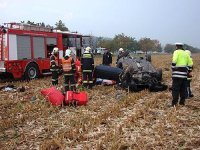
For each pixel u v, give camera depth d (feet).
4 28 58.80
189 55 37.42
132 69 49.88
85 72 50.26
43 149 23.84
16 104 39.99
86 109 36.70
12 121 31.24
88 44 79.10
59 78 65.21
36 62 64.54
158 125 28.96
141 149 23.59
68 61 45.80
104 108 37.27
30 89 51.19
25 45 62.23
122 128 28.48
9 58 59.16
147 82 49.14
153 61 142.41
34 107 36.78
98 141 25.14
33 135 27.63
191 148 23.85
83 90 49.06
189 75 42.98
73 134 26.50
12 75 61.72
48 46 67.51
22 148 24.77
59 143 24.53
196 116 32.65
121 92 47.85
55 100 37.91
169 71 85.40
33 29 63.98
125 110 35.83
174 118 30.89
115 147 23.71
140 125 29.35
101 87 52.13
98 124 29.81
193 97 44.16
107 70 52.42
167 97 43.24
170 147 24.13
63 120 31.89
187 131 27.61
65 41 72.59
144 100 41.81
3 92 48.96
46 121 31.76
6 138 27.25
